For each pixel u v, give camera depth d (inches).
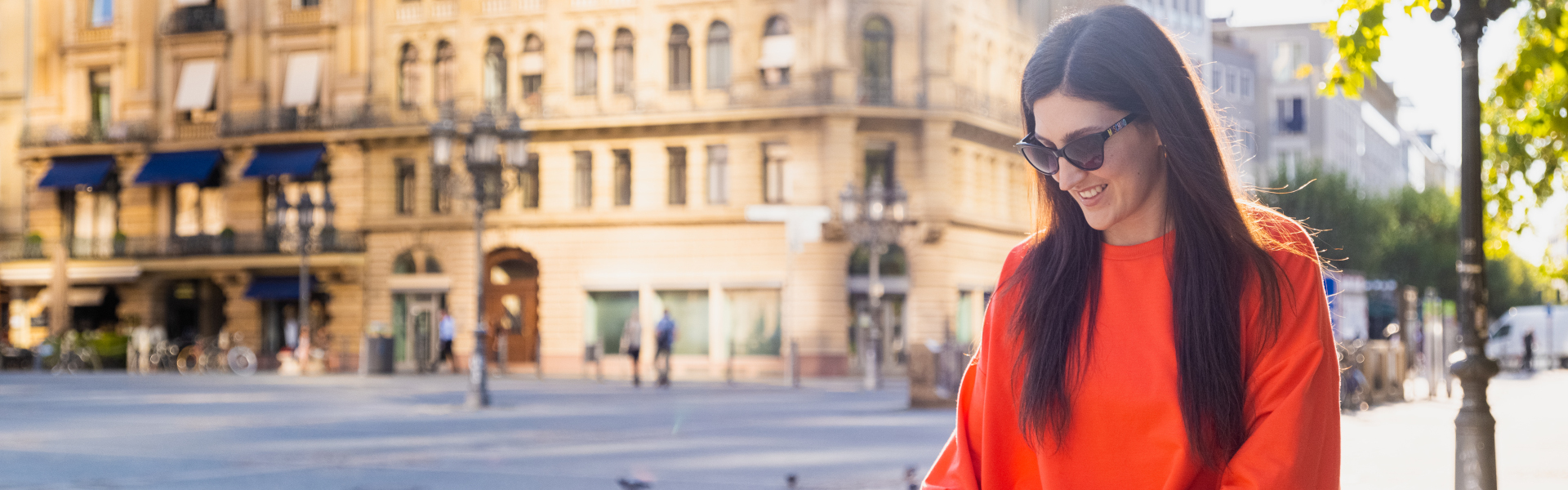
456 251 1422.2
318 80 1480.1
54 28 1585.9
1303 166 1961.1
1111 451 65.5
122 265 1517.0
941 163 1298.0
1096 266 67.8
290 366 1398.9
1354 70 232.8
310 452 472.4
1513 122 315.9
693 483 367.6
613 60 1375.5
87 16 1578.5
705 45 1338.6
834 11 1289.4
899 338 1309.1
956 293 1318.9
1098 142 63.4
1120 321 65.9
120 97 1557.6
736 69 1320.1
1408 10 226.5
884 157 1309.1
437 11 1432.1
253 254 1470.2
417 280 1434.5
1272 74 2608.3
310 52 1486.2
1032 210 72.5
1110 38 64.1
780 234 1306.6
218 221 1540.4
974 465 73.1
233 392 948.6
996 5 1398.9
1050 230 70.5
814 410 723.4
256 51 1502.2
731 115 1307.8
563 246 1386.6
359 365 1451.8
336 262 1448.1
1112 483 65.6
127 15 1555.1
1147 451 64.6
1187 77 64.4
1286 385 62.4
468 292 1416.1
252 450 479.5
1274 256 64.1
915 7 1301.7
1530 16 275.0
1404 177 3836.1
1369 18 227.8
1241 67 2539.4
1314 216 1897.1
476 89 1412.4
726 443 506.9
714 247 1330.0
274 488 362.6
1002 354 70.8
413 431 571.5
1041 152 66.2
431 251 1432.1
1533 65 275.0
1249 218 65.6
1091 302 66.9
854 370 1299.2
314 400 833.5
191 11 1528.1
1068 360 66.5
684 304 1348.4
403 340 1445.6
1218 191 63.6
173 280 1565.0
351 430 581.3
